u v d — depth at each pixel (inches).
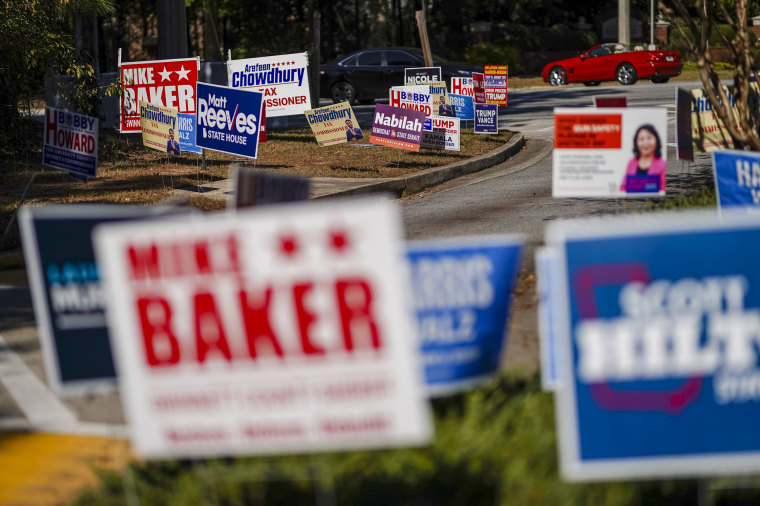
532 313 693.3
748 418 314.7
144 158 1659.7
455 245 343.9
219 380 303.7
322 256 291.1
